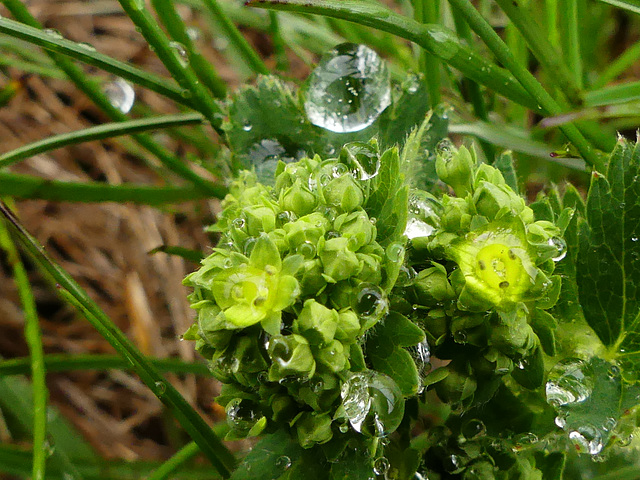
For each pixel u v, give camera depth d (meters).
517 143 0.10
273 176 0.09
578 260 0.08
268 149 0.09
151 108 0.15
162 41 0.10
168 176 0.13
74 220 0.14
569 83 0.09
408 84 0.09
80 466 0.10
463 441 0.08
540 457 0.08
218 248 0.08
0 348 0.13
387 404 0.08
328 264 0.07
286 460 0.08
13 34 0.09
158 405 0.13
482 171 0.08
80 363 0.10
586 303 0.08
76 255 0.14
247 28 0.15
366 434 0.08
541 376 0.08
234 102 0.09
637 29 0.13
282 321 0.07
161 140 0.14
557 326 0.08
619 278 0.08
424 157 0.09
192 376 0.13
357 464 0.08
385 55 0.12
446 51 0.09
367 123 0.09
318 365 0.07
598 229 0.08
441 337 0.08
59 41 0.09
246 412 0.08
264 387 0.08
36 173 0.14
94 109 0.15
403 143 0.09
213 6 0.10
